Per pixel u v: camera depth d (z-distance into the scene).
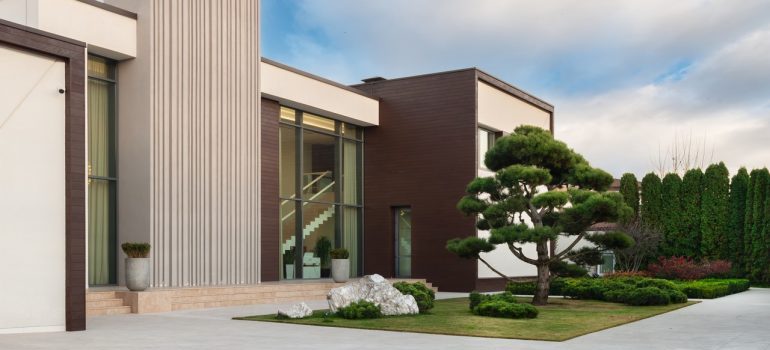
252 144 20.61
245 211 20.27
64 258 11.60
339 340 10.16
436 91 25.39
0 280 10.88
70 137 11.80
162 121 17.92
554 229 16.59
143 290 15.50
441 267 24.73
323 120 24.92
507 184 17.22
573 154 18.38
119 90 18.02
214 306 16.67
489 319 13.40
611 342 10.25
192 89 18.80
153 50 17.78
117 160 17.95
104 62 17.88
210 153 19.20
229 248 19.66
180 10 18.58
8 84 11.16
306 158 24.12
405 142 25.83
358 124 26.22
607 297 18.53
